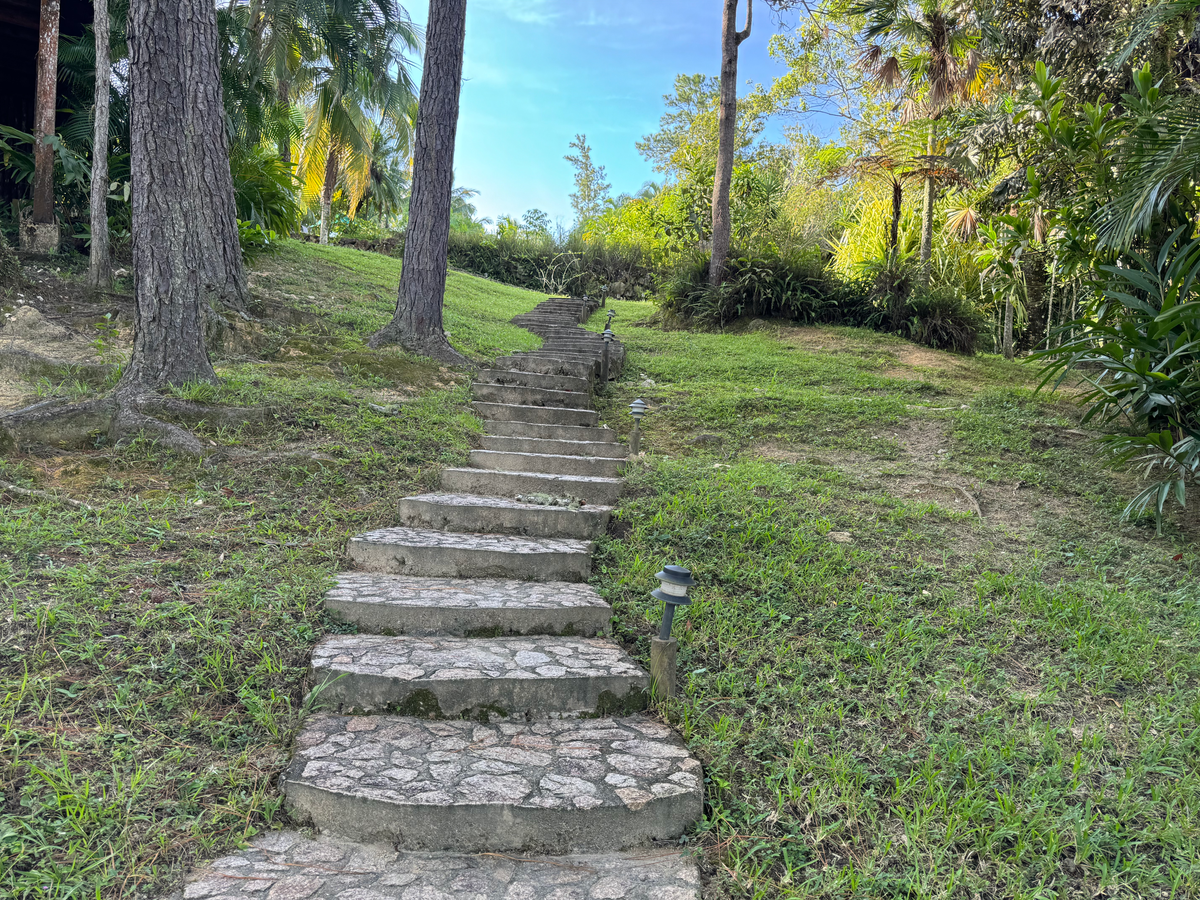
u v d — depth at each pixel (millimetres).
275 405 6062
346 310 10703
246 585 3676
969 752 3125
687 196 24344
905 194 16938
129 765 2545
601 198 47094
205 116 8180
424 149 9312
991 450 7625
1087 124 8289
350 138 22281
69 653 2943
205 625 3264
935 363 12406
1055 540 5723
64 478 4613
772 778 2893
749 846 2605
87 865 2166
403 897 2244
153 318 5941
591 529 5230
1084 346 6219
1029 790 2920
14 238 10094
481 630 3754
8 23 11523
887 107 19516
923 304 14031
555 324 14836
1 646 2904
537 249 27594
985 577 4895
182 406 5562
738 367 11781
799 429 8375
